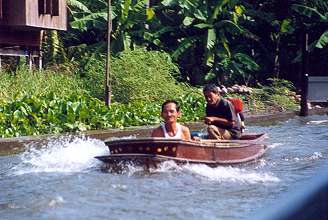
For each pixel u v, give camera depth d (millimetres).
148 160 18719
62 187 16438
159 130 20141
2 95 34594
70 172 19094
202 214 13125
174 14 58344
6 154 23969
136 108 36781
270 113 45375
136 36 55375
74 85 41375
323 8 57062
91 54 52062
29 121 30141
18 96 33719
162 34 57812
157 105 39438
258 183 17156
